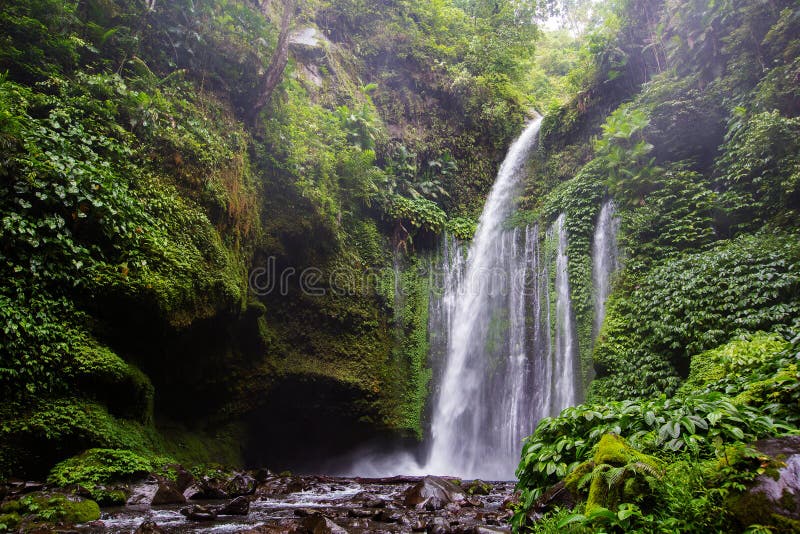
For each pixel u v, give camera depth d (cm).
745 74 1155
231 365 1083
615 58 1523
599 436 420
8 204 651
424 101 1886
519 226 1543
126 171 828
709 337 861
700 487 294
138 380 762
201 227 920
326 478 943
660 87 1312
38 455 617
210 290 898
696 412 395
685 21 1334
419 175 1744
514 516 407
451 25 2170
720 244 1024
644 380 938
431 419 1351
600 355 1045
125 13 1019
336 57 1755
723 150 1161
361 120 1491
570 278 1272
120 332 766
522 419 1295
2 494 529
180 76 1056
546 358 1295
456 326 1498
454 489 677
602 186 1316
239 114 1183
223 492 695
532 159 1708
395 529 480
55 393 657
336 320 1280
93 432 659
